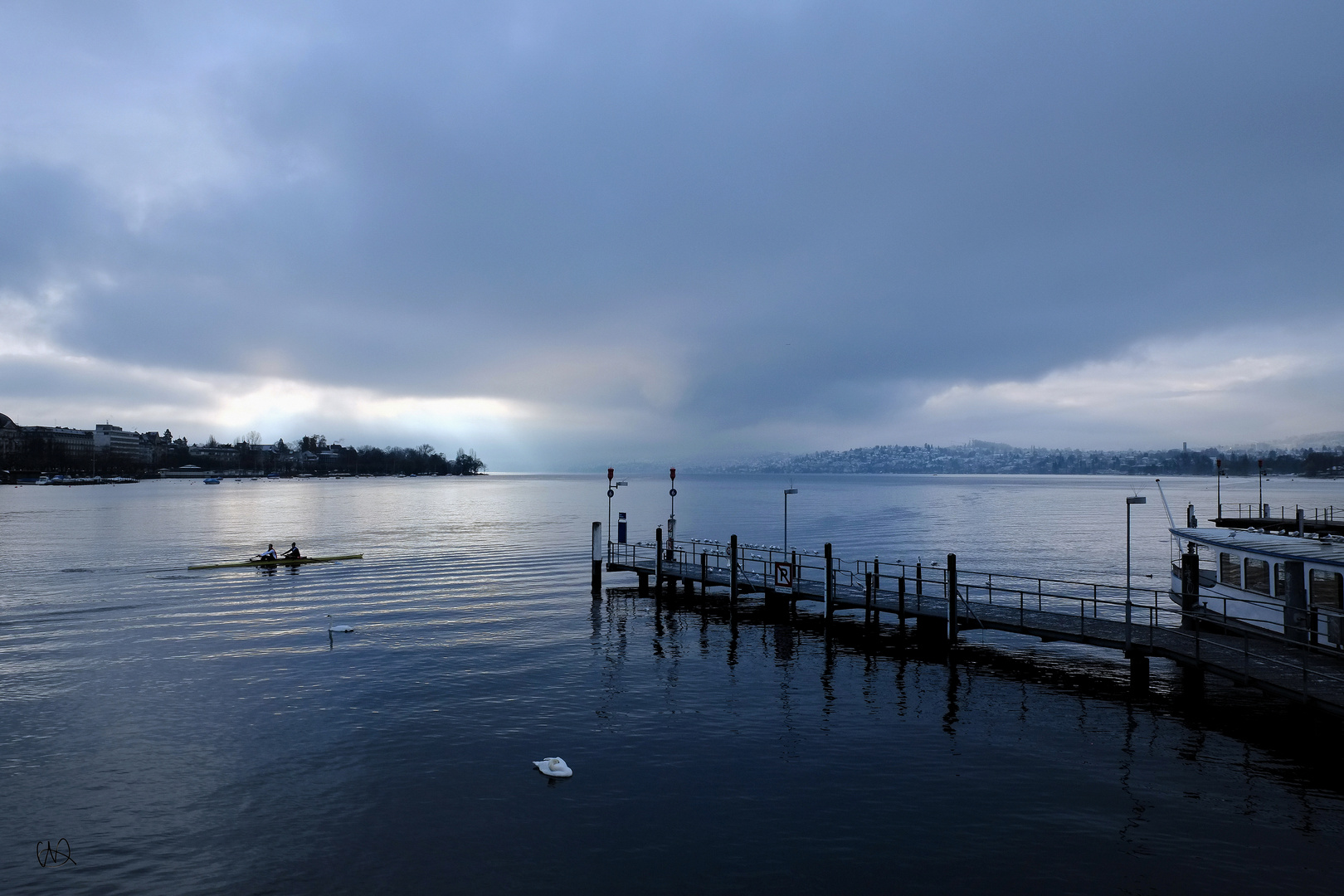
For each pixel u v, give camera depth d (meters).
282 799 19.77
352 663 32.50
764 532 99.75
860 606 36.56
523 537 92.12
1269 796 20.12
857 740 23.98
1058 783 20.91
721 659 33.50
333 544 82.31
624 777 21.17
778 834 18.14
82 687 28.97
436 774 21.31
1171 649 26.97
